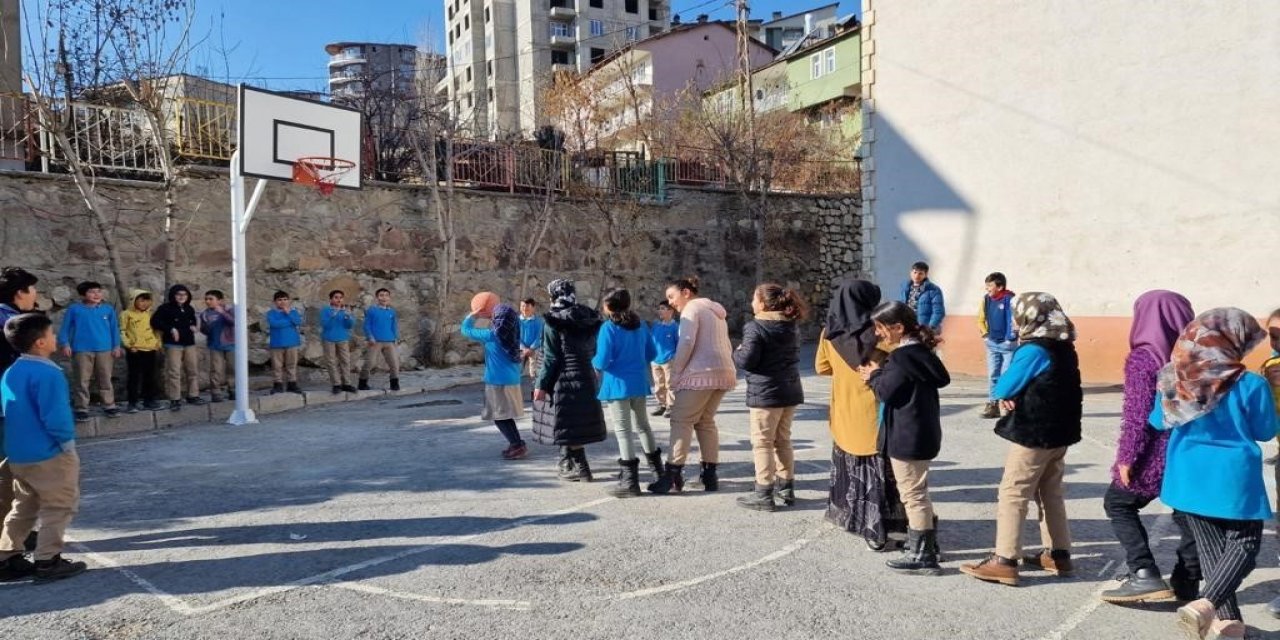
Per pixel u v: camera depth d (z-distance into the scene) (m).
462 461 7.66
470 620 4.00
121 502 6.35
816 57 36.12
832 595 4.27
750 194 20.09
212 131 13.22
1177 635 3.77
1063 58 12.12
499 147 16.73
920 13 13.89
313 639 3.80
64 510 4.66
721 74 37.56
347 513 5.90
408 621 3.99
